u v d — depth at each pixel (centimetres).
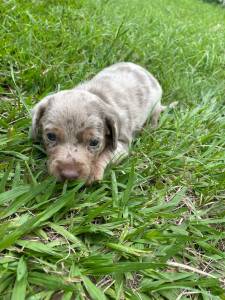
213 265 21
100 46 38
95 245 19
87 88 28
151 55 41
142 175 25
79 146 22
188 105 36
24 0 43
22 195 20
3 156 23
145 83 32
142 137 29
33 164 23
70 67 33
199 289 19
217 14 97
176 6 93
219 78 43
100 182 23
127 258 19
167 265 19
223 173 26
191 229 22
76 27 40
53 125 22
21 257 17
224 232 22
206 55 45
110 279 18
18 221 19
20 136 25
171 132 30
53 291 17
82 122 22
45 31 37
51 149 23
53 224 19
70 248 18
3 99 28
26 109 27
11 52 32
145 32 46
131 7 66
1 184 20
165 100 37
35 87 30
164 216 21
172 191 25
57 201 20
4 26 35
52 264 17
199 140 29
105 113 24
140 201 23
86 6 50
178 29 54
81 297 17
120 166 25
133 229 20
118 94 29
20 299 16
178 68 41
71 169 21
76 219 20
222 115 36
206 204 24
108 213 21
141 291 18
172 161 26
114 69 32
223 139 30
